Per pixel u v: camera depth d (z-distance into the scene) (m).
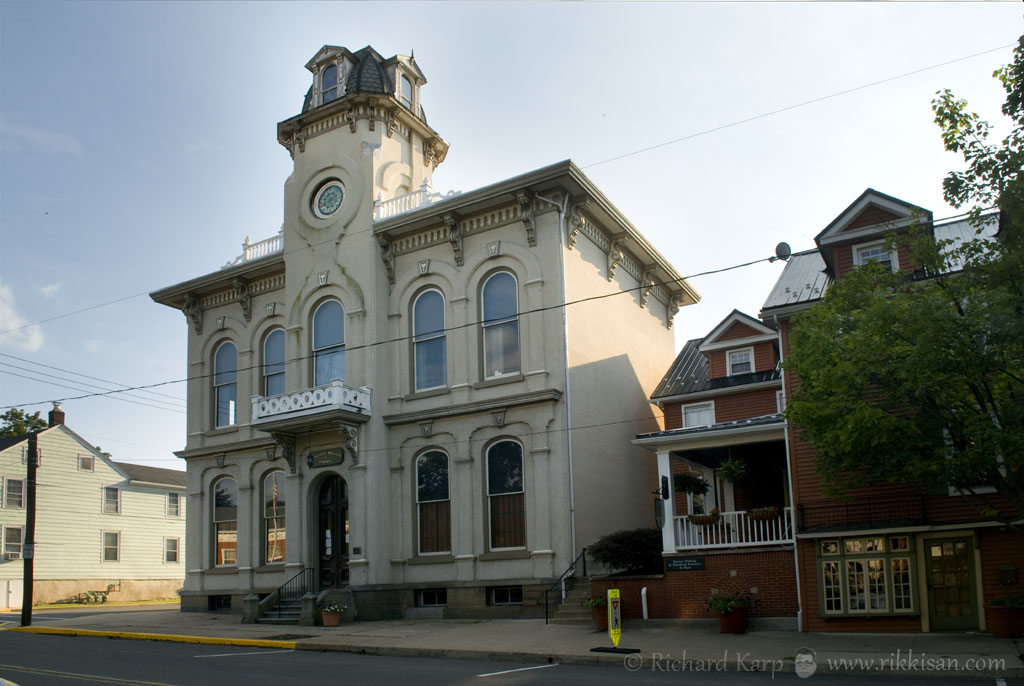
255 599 26.14
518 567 24.62
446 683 13.70
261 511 30.36
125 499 47.06
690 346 31.56
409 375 27.75
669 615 21.09
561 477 24.50
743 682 13.45
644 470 29.45
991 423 13.79
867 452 15.36
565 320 25.45
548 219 26.14
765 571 20.30
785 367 16.05
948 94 14.40
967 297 14.23
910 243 15.54
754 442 21.69
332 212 30.06
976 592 18.09
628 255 30.50
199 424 32.66
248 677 14.55
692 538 21.55
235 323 32.62
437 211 27.27
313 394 26.86
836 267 21.34
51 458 43.75
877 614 18.70
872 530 18.89
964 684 13.02
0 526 40.97
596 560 22.70
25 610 27.06
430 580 25.95
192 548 31.81
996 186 14.21
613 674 14.70
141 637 22.70
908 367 13.59
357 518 26.58
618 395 28.31
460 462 26.12
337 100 30.06
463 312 27.02
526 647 18.11
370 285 28.28
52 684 13.89
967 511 18.52
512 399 25.33
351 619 25.16
